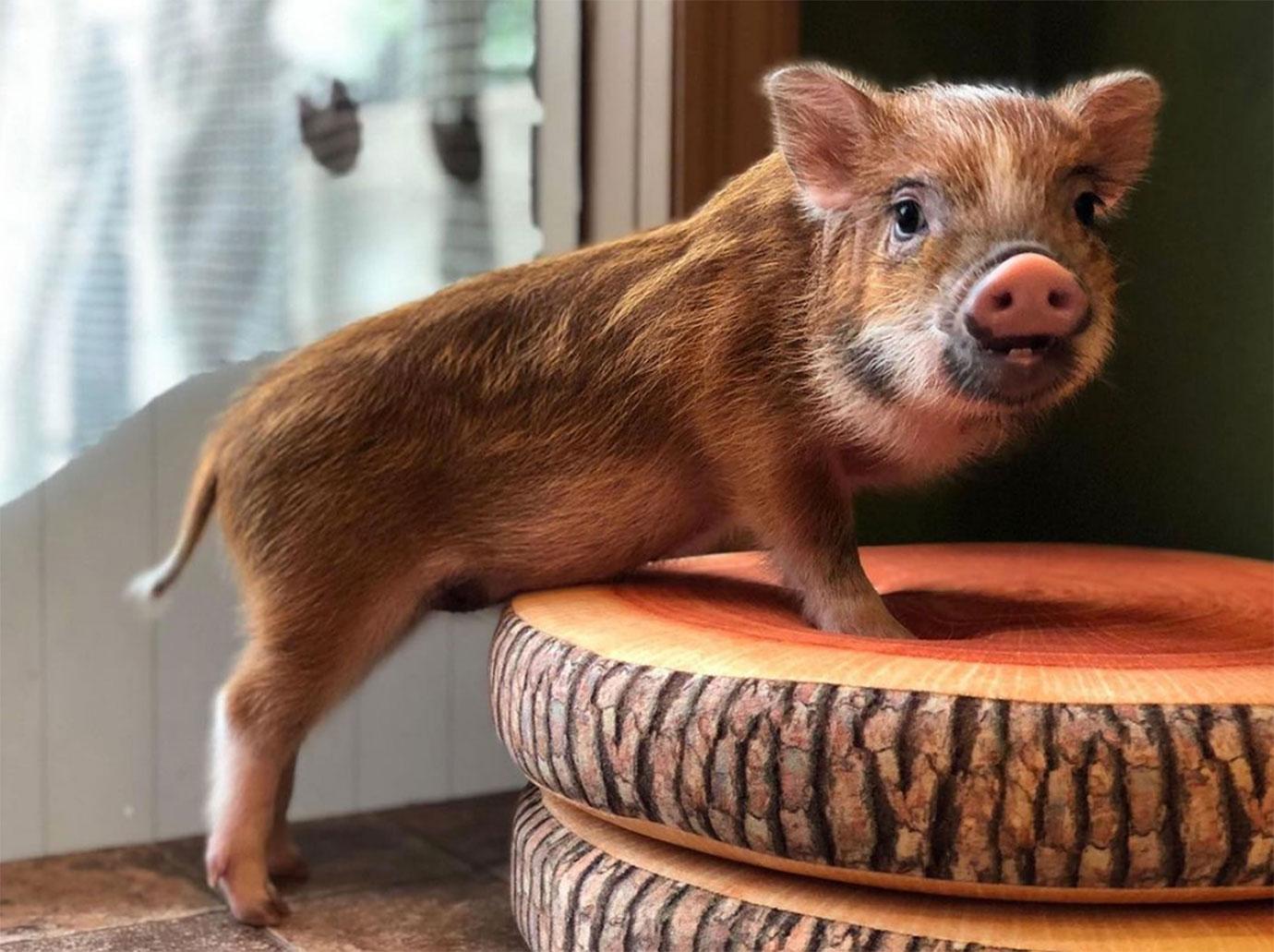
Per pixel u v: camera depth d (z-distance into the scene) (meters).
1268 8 0.74
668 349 0.54
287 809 0.67
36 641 0.69
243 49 0.68
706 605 0.54
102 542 0.70
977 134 0.49
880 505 0.85
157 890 0.64
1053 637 0.50
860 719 0.40
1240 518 0.76
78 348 0.65
